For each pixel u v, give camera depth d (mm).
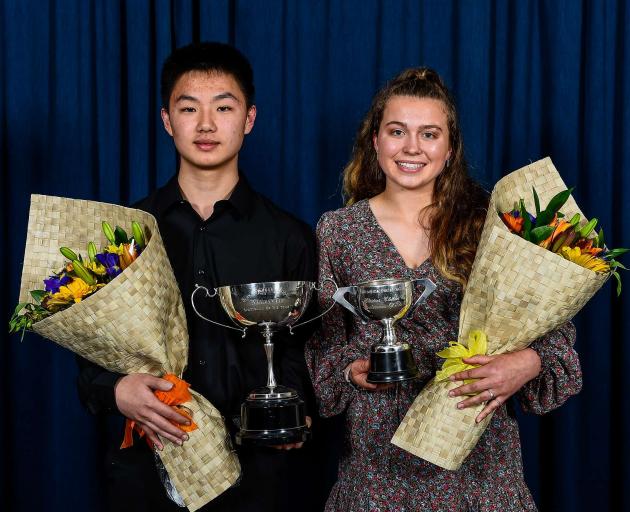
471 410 1830
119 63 2672
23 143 2672
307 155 2693
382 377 1838
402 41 2701
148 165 2662
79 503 2660
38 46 2676
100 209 1985
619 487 2686
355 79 2701
